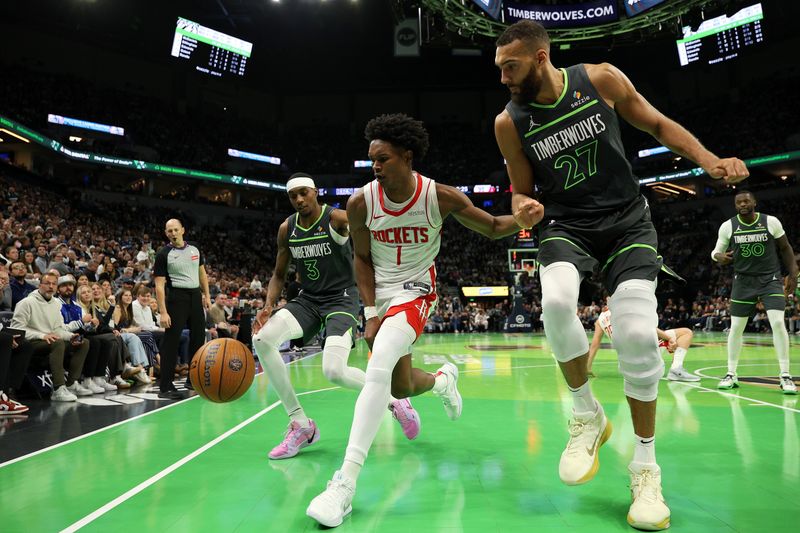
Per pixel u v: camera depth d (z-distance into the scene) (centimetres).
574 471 219
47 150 2541
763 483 252
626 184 225
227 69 3372
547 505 225
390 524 204
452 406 361
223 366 304
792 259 545
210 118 3472
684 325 2391
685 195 3328
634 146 3469
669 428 379
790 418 414
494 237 274
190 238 2750
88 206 2530
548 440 348
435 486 252
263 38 3400
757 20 2902
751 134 3100
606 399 510
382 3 3034
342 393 579
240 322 1073
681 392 554
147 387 659
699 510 216
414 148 253
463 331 2595
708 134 3272
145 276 1190
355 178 3672
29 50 2864
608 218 224
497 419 422
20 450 327
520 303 2336
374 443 341
